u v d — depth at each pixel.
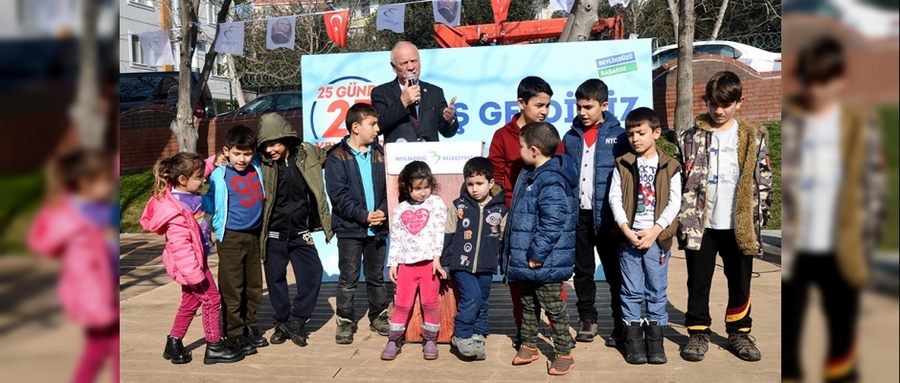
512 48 5.88
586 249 4.10
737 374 3.47
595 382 3.41
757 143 3.57
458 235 3.87
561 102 5.87
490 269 3.83
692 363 3.68
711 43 13.52
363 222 4.21
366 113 4.20
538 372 3.61
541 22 10.27
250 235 4.06
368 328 4.66
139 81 14.07
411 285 3.95
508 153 4.05
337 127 6.04
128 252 8.09
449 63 5.95
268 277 4.24
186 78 9.80
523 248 3.55
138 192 11.17
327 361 3.90
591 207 4.02
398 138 4.54
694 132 3.71
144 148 12.46
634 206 3.62
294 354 4.05
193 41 10.04
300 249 4.29
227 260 3.96
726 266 3.78
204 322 3.87
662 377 3.46
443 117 4.72
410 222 3.95
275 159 4.13
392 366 3.78
